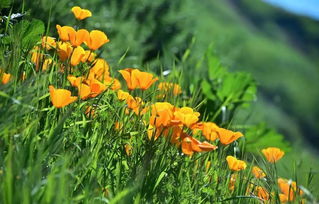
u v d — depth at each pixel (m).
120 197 2.94
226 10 109.38
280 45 112.88
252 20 138.75
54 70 4.41
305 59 114.00
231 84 8.24
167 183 3.74
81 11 4.64
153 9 12.48
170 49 11.11
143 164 3.68
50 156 3.29
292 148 7.82
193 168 4.26
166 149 3.84
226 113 7.77
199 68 8.35
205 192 3.94
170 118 3.73
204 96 7.59
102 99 4.26
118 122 4.08
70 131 3.66
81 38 4.20
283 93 92.62
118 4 11.58
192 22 13.61
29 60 4.40
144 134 4.07
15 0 5.66
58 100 3.47
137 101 4.21
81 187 3.32
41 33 4.72
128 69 4.18
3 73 3.57
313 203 3.63
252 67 93.31
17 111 3.33
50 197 2.59
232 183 4.36
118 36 10.05
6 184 2.63
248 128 7.89
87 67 4.46
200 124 3.84
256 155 7.60
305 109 92.88
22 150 3.02
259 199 4.19
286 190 4.36
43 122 3.77
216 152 4.73
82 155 3.44
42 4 6.34
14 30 4.62
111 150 3.86
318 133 91.19
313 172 4.46
